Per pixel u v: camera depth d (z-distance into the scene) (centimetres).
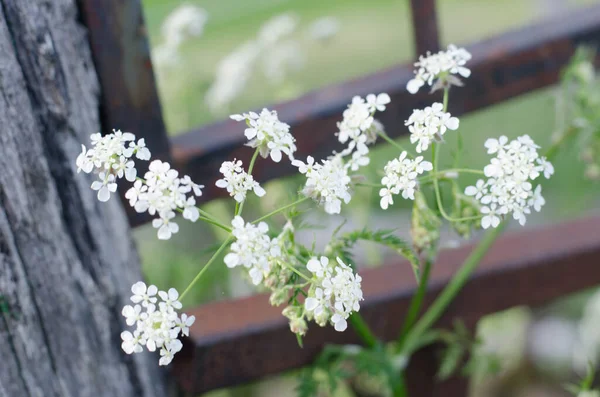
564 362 93
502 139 45
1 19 46
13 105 47
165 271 70
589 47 59
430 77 47
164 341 43
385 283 57
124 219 51
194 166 54
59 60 48
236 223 43
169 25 81
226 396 80
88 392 51
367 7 215
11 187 47
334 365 55
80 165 43
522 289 58
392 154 79
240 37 185
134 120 51
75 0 48
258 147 44
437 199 47
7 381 49
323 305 43
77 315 50
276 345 54
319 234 84
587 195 107
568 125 57
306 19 206
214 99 88
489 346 90
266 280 43
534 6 134
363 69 164
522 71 58
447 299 56
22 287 48
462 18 196
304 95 57
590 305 89
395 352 56
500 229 55
